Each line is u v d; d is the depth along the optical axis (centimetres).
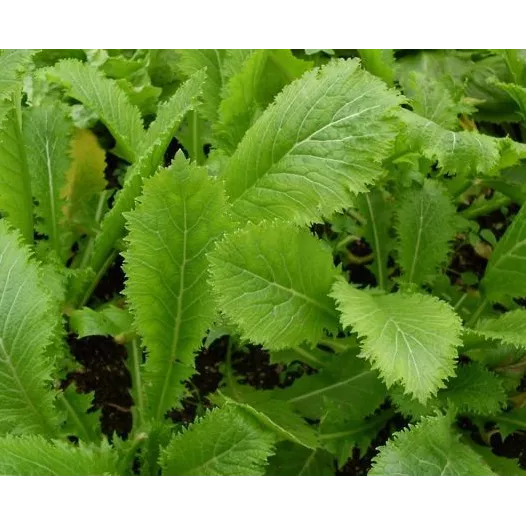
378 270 109
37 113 105
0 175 97
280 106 95
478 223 119
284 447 99
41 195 104
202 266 91
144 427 95
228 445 88
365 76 93
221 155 104
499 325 95
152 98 115
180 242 90
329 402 98
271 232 89
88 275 103
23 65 100
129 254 89
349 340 104
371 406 100
